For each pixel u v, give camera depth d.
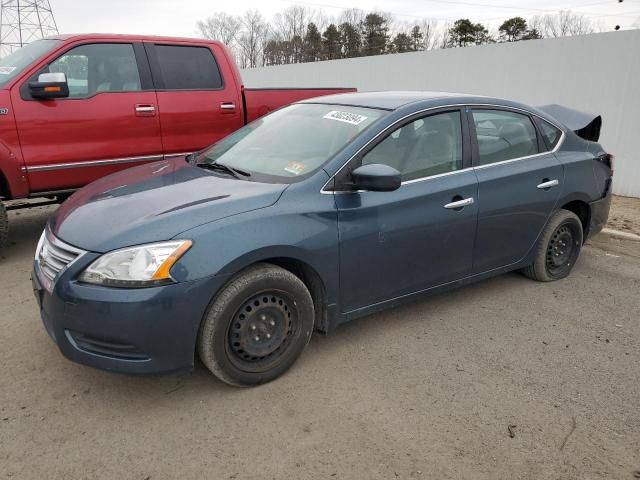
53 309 2.70
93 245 2.70
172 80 5.72
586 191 4.70
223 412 2.83
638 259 5.61
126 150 5.43
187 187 3.23
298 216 3.01
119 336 2.60
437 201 3.60
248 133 4.18
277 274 2.94
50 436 2.61
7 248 5.38
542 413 2.91
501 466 2.51
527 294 4.52
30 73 4.89
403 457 2.54
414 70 10.95
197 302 2.69
